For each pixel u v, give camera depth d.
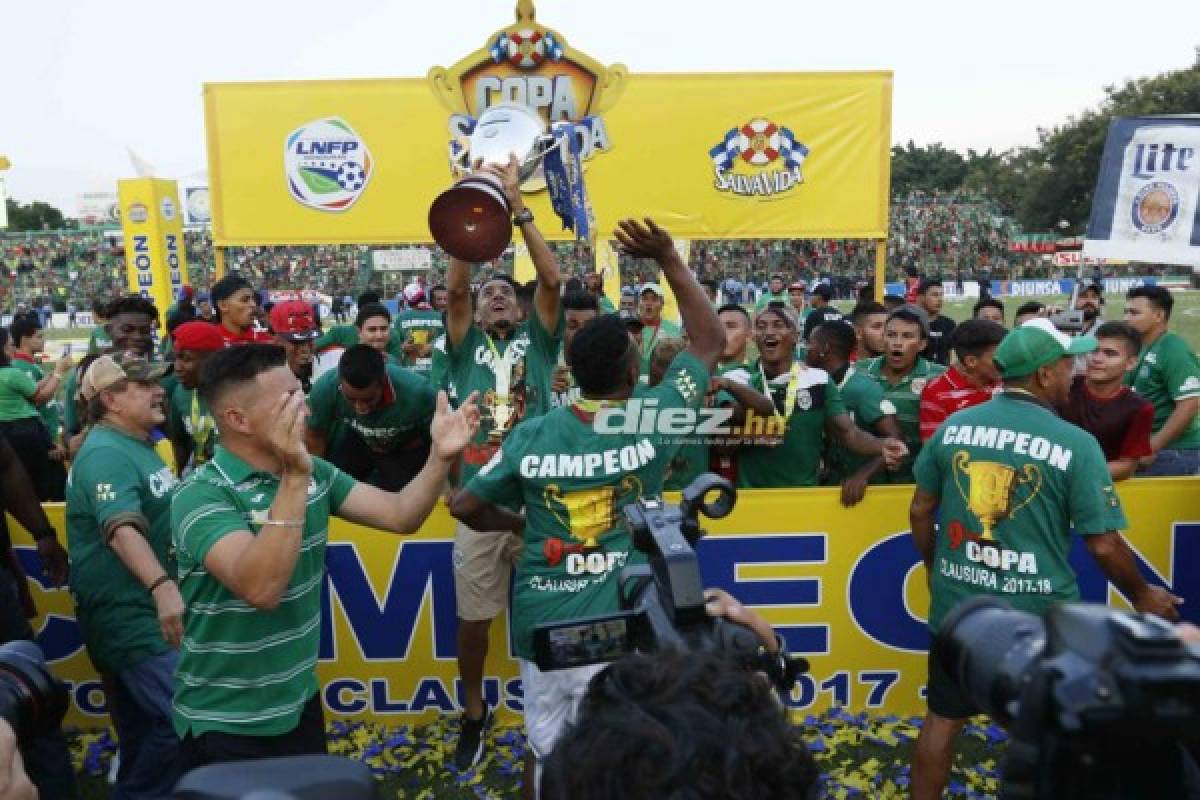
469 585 3.84
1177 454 5.62
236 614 2.47
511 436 2.92
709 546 4.07
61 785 2.96
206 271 46.44
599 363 2.75
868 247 48.59
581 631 1.73
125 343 5.55
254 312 5.90
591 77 10.73
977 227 54.91
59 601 4.11
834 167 10.95
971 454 3.14
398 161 10.79
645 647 1.66
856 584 4.10
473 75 10.68
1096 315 9.45
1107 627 0.87
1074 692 0.85
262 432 2.44
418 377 4.50
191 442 4.88
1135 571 3.04
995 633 1.21
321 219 10.88
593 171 10.87
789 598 4.10
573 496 2.80
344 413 4.51
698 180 10.94
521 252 10.99
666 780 0.92
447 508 4.06
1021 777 0.91
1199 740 0.89
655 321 8.31
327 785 1.13
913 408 5.27
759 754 0.96
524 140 3.51
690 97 10.79
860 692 4.16
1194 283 39.97
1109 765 0.87
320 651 4.13
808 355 5.10
